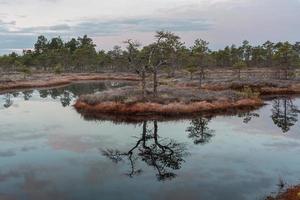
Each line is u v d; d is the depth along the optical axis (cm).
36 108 6144
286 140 3703
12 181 2542
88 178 2608
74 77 13512
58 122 4791
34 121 4881
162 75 12725
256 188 2355
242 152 3256
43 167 2861
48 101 7125
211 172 2709
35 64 18938
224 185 2425
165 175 2658
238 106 5891
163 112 5184
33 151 3344
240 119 4906
